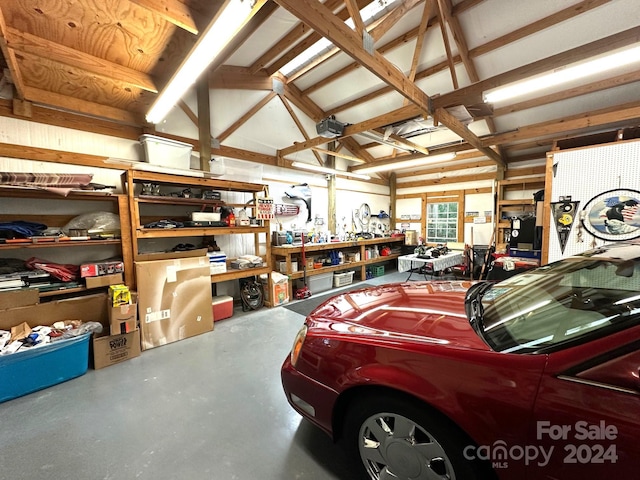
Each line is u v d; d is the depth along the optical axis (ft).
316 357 4.30
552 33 9.85
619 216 8.65
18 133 8.57
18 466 4.61
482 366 3.01
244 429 5.42
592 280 3.92
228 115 13.57
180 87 7.70
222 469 4.51
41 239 7.77
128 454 4.83
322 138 14.15
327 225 20.22
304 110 16.19
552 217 9.80
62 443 5.12
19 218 8.69
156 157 10.21
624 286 3.39
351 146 21.45
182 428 5.47
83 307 8.38
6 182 7.24
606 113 11.97
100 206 10.13
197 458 4.74
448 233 23.09
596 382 2.46
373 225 24.36
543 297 4.09
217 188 12.44
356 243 18.99
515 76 8.46
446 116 11.21
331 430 4.14
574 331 3.01
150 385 7.00
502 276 12.21
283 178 16.96
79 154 9.41
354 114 16.58
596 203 9.00
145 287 9.05
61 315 8.00
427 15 9.70
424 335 3.74
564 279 4.28
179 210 12.19
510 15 9.71
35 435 5.32
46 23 5.91
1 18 5.36
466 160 21.67
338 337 4.16
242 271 12.41
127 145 10.75
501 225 19.12
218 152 13.57
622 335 2.55
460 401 3.03
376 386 3.65
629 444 2.27
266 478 4.34
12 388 6.46
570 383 2.56
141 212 11.20
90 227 9.20
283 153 16.17
